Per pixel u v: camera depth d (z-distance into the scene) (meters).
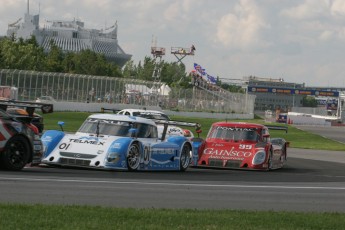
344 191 24.72
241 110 162.00
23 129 25.25
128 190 20.70
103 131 29.36
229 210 17.00
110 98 119.00
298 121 155.50
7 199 17.06
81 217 14.46
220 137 36.47
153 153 29.91
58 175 24.16
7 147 24.70
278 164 37.09
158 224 14.20
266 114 183.00
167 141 31.09
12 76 101.69
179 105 137.62
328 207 19.72
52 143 28.58
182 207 17.86
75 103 111.06
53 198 17.81
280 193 22.80
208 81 185.00
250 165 34.91
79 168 28.48
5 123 24.70
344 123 173.12
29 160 25.59
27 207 15.20
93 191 19.84
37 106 25.78
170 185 23.09
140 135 29.75
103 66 190.00
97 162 27.77
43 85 106.06
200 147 35.69
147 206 17.59
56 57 175.50
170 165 30.91
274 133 88.19
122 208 16.08
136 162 28.91
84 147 28.27
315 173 34.59
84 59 188.50
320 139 81.12
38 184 20.59
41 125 47.62
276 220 15.63
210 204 18.80
